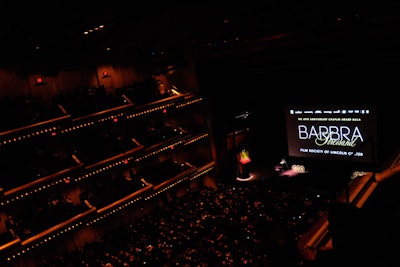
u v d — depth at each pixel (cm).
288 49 2742
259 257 1812
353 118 2772
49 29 2145
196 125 3409
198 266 1959
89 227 2736
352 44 2381
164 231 2545
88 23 2017
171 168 3112
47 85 2677
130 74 3212
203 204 2870
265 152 3631
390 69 2481
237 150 3584
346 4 2006
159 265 2144
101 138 2819
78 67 2744
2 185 2250
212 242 2184
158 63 3281
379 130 2675
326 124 2942
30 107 2383
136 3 1822
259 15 2138
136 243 2469
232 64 3166
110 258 2309
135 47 2895
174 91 3259
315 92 2944
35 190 2266
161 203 3181
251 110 3559
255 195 2767
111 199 2612
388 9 1953
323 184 2838
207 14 2053
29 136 2283
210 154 3428
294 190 2853
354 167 2795
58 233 2291
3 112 2280
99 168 2581
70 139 2759
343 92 2797
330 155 2978
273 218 2267
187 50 3188
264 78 3145
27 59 2439
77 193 2741
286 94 3114
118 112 2702
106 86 3048
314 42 2502
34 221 2292
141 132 3081
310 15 2159
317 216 2195
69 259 2456
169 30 2366
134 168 3100
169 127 3159
